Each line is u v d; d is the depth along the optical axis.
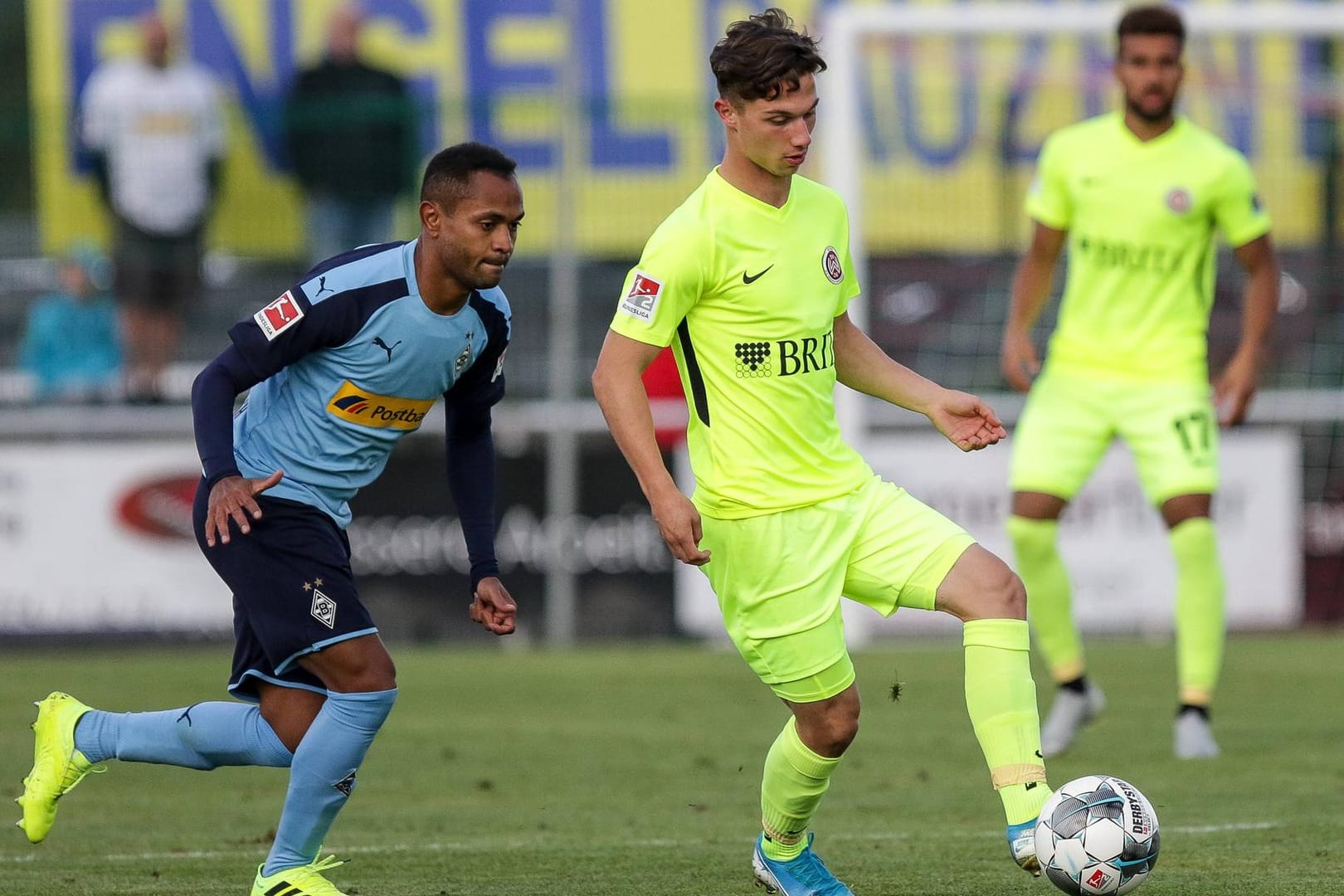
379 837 19.77
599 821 20.86
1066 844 14.12
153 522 41.66
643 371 15.12
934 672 36.19
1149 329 26.31
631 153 53.84
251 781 24.56
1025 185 50.69
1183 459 25.92
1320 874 16.69
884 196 51.16
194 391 15.29
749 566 15.26
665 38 56.00
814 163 45.00
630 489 42.94
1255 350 26.89
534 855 18.58
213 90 49.06
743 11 56.16
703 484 15.42
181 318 46.69
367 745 15.38
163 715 16.25
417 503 42.47
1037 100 50.91
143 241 46.44
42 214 50.41
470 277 15.21
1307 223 51.00
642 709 31.42
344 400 15.66
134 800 22.88
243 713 15.98
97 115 46.94
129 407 43.47
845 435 39.09
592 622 42.84
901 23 40.38
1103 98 51.03
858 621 41.38
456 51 55.75
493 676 36.28
